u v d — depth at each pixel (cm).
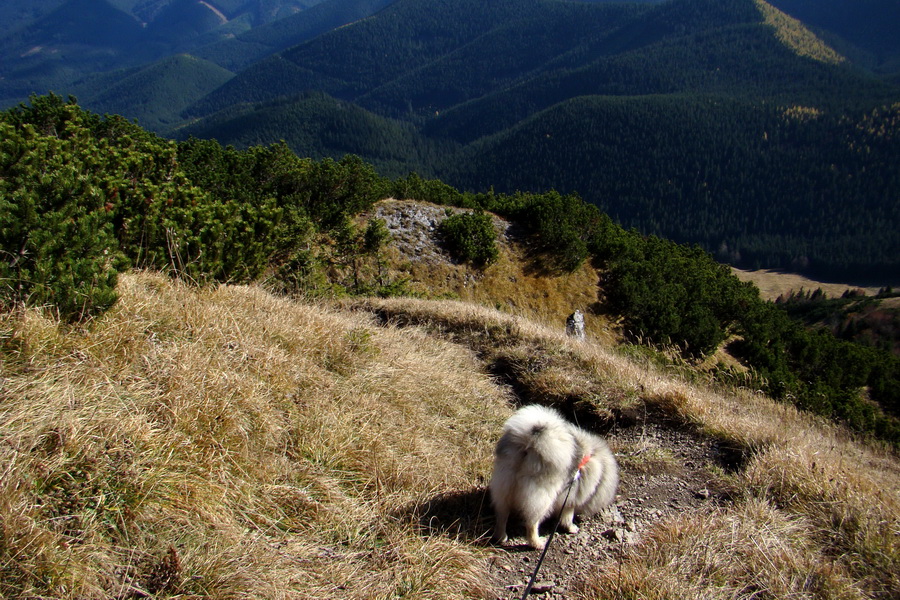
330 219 1733
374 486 361
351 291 1405
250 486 309
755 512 367
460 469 419
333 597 260
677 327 1784
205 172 1432
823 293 10806
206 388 350
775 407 802
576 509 377
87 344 336
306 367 449
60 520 235
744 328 2067
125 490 260
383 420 435
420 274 1945
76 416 280
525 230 2403
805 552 332
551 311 2031
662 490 429
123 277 436
